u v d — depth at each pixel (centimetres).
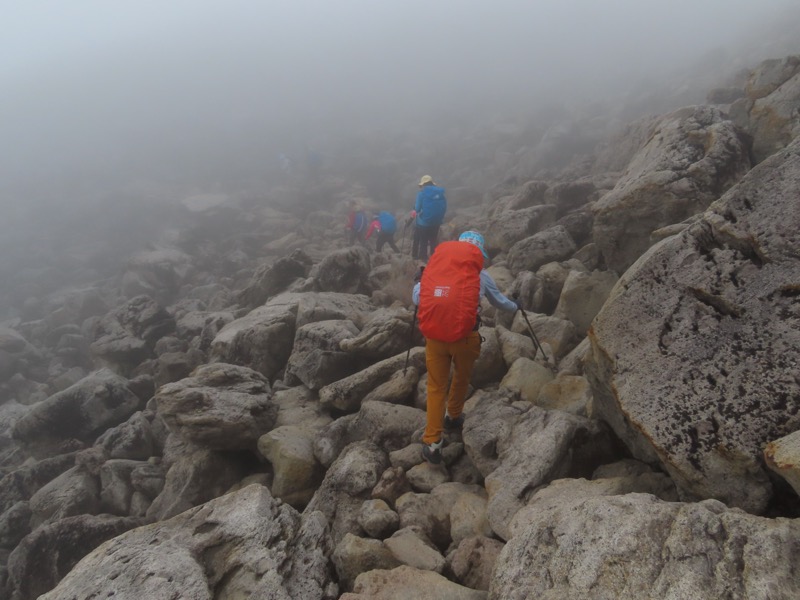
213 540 363
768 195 370
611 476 417
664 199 714
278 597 332
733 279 364
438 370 491
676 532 262
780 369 323
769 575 225
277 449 602
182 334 1260
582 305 710
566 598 265
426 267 494
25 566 583
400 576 349
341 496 514
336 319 880
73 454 844
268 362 880
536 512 363
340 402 679
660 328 377
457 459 525
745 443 313
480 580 359
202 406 632
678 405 344
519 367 597
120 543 369
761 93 926
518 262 941
